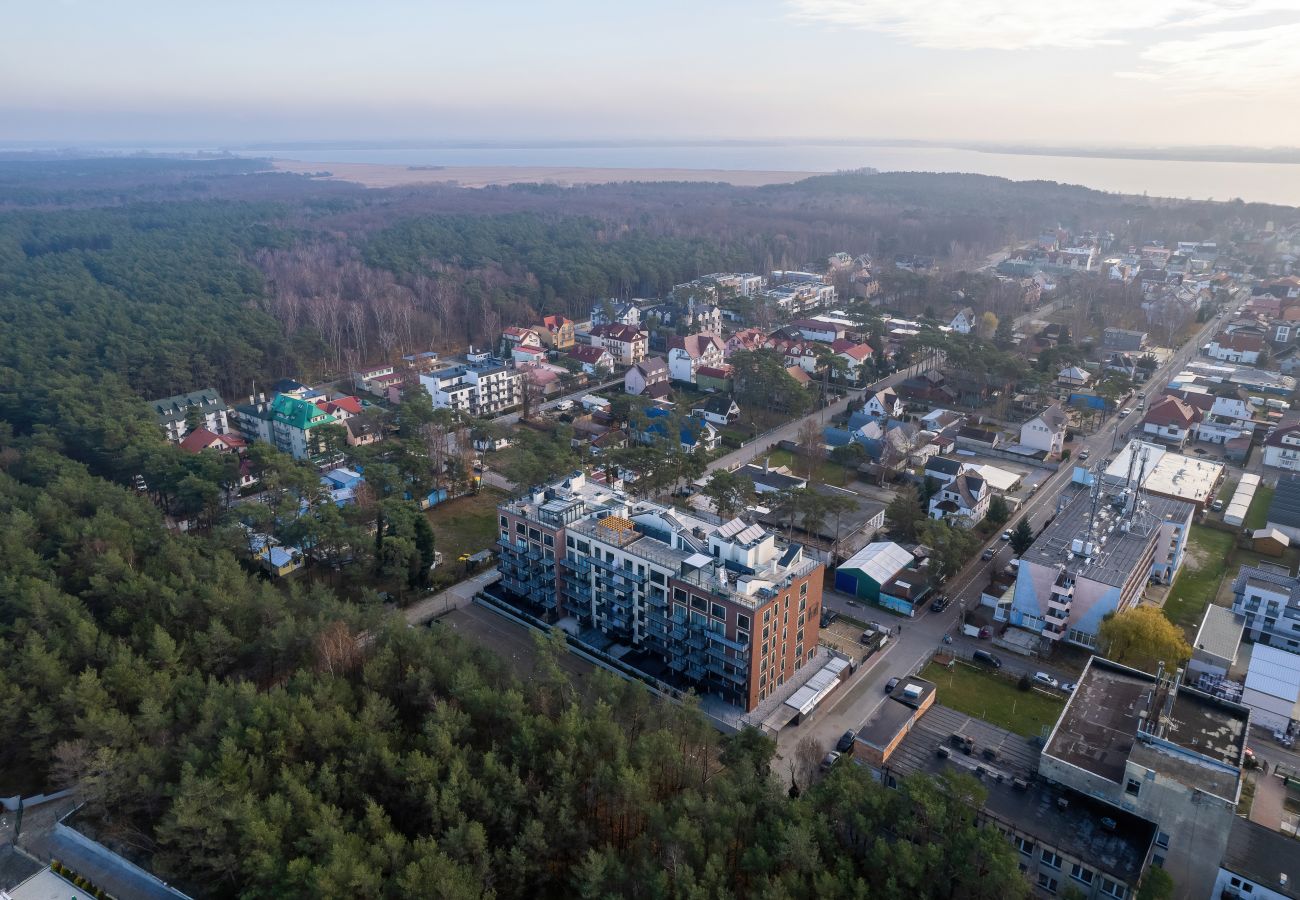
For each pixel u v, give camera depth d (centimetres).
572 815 7694
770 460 18975
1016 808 7900
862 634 12275
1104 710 8781
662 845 7150
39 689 9338
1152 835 7556
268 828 7256
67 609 10381
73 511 13800
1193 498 15362
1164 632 10419
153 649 9800
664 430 19238
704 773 8325
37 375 19412
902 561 13800
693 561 10425
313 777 8200
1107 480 15662
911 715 9175
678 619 10612
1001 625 12538
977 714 10450
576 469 16150
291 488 14800
